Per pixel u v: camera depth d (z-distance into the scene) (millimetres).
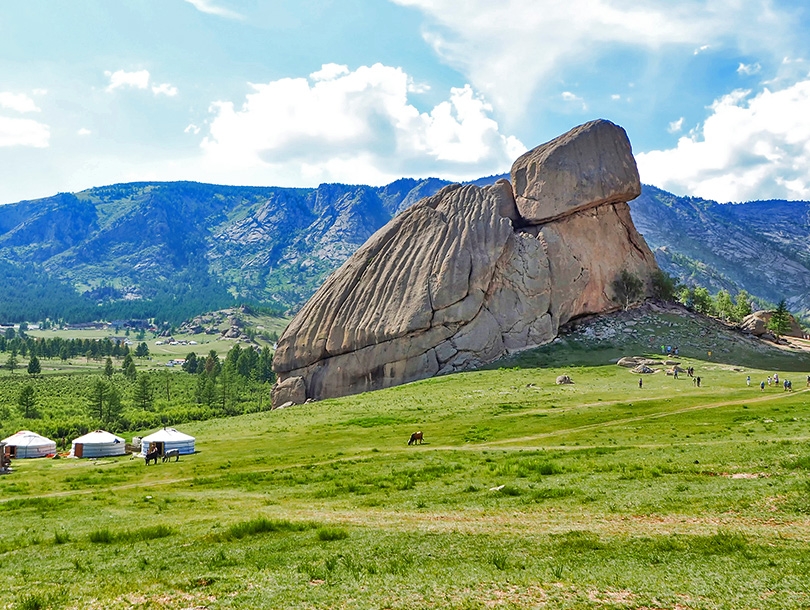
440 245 143875
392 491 38406
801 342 145500
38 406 155750
